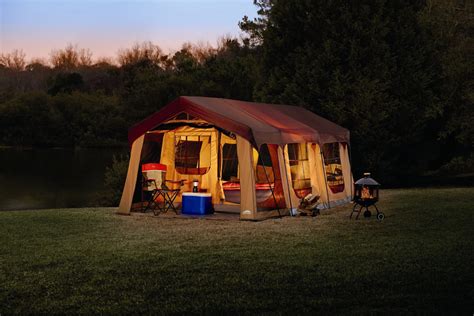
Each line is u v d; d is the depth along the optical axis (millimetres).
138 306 5750
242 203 11594
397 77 20141
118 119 45594
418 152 23141
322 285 6379
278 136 12031
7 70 68062
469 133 20219
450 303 5652
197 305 5754
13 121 45344
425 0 21828
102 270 7191
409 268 7016
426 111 20047
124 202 13008
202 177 13789
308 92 20641
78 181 30219
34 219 12266
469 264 7145
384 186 21797
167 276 6863
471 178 21906
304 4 21625
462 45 20172
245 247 8555
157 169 12898
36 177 31406
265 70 23031
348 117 20016
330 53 20234
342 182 15328
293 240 9094
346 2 20938
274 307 5668
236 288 6328
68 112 46969
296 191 12711
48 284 6570
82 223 11508
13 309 5707
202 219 11789
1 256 8133
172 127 13328
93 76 63094
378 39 20281
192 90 33875
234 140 13516
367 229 10062
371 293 6059
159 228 10656
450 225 10148
